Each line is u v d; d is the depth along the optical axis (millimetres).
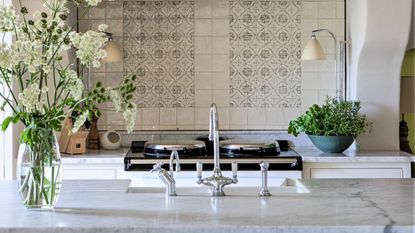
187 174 3391
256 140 3789
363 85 3826
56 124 1790
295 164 3424
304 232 1552
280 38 4133
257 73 4145
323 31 4113
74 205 1857
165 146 3533
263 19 4129
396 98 3830
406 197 2004
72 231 1548
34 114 1763
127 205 1854
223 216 1674
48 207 1766
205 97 4152
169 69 4145
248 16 4129
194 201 1931
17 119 1754
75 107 1865
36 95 1676
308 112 3707
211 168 3395
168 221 1606
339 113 3619
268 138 4137
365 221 1606
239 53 4141
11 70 1746
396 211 1751
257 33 4133
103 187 2248
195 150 3547
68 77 1783
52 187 1775
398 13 3609
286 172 3426
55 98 1792
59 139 3707
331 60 4125
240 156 3496
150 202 1911
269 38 4133
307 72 4141
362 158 3471
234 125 4152
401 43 3672
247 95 4148
